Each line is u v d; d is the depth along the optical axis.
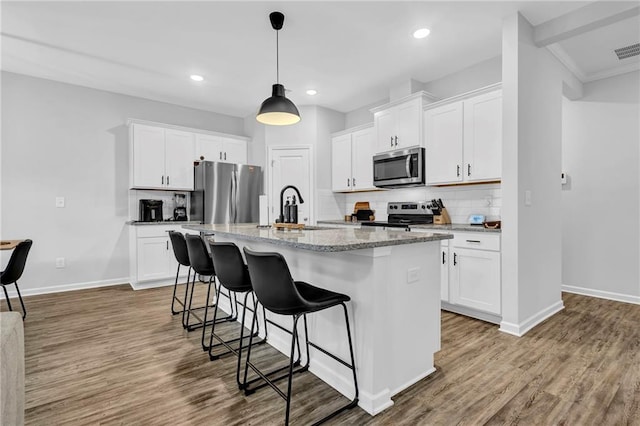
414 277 1.87
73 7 2.49
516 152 2.59
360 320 1.70
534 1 2.44
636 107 3.38
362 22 2.72
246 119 5.44
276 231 2.34
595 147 3.63
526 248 2.70
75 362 2.17
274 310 1.56
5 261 3.67
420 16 2.64
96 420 1.58
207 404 1.71
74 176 4.05
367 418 1.59
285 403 1.72
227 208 4.65
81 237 4.10
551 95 3.06
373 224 3.97
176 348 2.39
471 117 3.21
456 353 2.26
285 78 3.89
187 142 4.61
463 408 1.66
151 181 4.30
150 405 1.70
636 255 3.40
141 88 4.18
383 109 4.09
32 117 3.80
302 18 2.66
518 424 1.54
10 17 2.62
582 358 2.17
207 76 3.82
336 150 4.96
